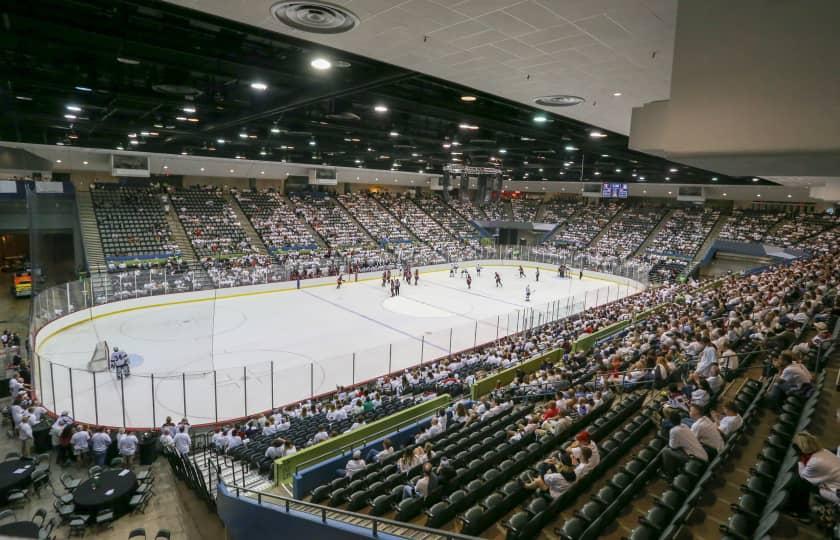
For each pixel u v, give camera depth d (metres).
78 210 36.56
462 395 17.30
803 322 12.47
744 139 2.60
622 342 18.28
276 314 31.64
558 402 10.99
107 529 10.17
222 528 10.32
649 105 5.23
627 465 7.77
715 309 18.75
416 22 7.50
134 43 11.40
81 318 27.94
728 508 6.40
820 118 2.37
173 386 19.70
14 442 14.27
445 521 7.50
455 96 17.59
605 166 39.25
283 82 15.38
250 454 12.56
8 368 18.34
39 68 14.41
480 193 41.56
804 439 5.40
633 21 7.21
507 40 8.25
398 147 33.62
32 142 29.94
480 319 31.62
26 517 10.57
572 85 11.20
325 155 41.53
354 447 12.43
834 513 5.27
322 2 6.77
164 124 24.41
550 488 7.25
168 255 38.78
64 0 9.78
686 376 12.15
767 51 2.51
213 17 9.97
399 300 36.78
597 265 49.22
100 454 12.79
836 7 2.30
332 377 21.23
